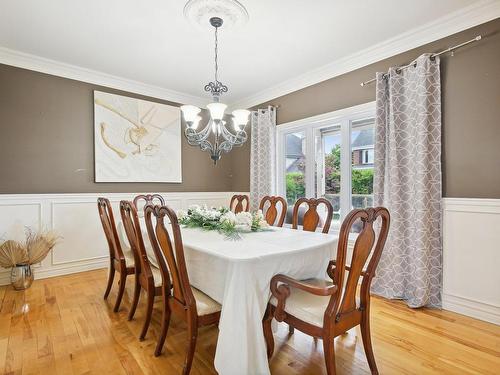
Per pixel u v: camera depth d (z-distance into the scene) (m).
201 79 3.80
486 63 2.28
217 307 1.62
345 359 1.76
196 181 4.64
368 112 3.11
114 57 3.17
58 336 2.01
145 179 4.04
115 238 2.42
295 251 1.65
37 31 2.63
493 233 2.23
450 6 2.28
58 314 2.36
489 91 2.26
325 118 3.49
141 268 2.18
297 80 3.76
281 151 4.17
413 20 2.47
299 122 3.81
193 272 1.77
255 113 4.34
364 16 2.41
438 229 2.52
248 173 4.71
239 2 2.22
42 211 3.26
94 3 2.23
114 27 2.57
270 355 1.68
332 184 3.54
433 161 2.50
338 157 3.47
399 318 2.31
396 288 2.67
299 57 3.16
